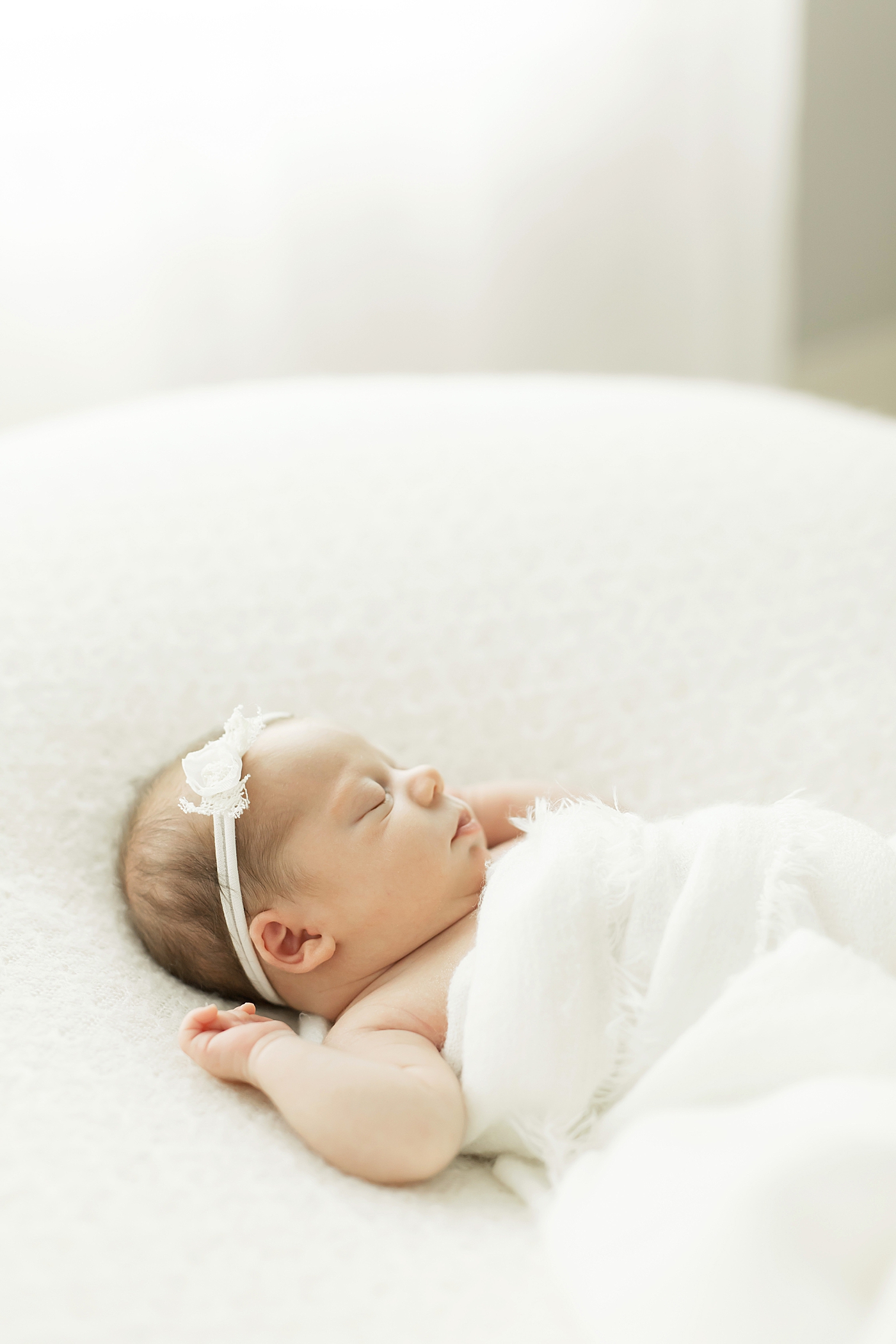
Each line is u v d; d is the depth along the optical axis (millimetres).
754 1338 594
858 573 1246
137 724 1185
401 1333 653
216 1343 631
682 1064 748
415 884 970
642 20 2094
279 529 1300
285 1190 753
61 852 1076
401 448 1371
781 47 2154
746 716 1217
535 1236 758
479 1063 828
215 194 1932
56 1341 616
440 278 2143
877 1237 601
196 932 995
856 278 2656
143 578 1251
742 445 1359
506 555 1295
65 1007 889
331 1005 998
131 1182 727
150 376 1992
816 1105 638
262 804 979
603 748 1238
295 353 2074
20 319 1898
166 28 1825
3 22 1748
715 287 2307
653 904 853
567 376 1576
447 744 1252
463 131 2068
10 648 1169
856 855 857
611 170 2186
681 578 1273
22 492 1314
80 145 1842
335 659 1249
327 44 1931
